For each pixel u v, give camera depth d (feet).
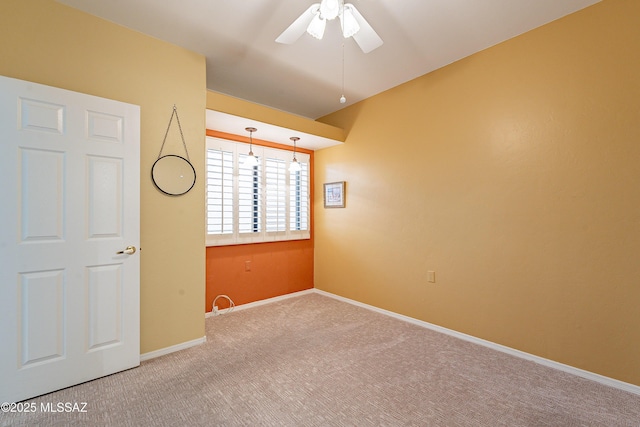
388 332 9.31
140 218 7.32
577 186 6.83
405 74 9.85
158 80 7.66
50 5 6.19
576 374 6.81
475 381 6.53
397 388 6.24
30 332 5.66
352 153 12.40
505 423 5.21
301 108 12.91
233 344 8.37
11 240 5.47
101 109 6.50
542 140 7.34
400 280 10.56
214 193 10.79
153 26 7.20
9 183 5.45
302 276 13.87
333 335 9.04
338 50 8.38
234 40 7.84
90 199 6.35
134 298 6.96
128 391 6.04
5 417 5.21
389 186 10.95
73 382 6.14
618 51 6.29
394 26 7.31
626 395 6.03
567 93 6.95
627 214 6.21
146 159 7.43
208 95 8.79
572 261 6.91
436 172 9.51
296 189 13.60
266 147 12.44
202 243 8.42
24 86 5.60
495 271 8.18
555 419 5.32
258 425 5.11
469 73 8.70
